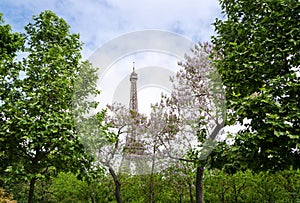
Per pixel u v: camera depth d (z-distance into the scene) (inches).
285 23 325.4
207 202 1240.2
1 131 366.6
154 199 932.0
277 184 946.1
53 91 390.3
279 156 273.3
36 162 388.8
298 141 255.3
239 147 278.1
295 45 312.0
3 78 410.3
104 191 933.2
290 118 265.6
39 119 370.3
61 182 1026.7
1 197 592.7
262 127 265.1
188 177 689.6
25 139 372.2
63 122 362.6
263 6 355.6
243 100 283.3
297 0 333.1
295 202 853.8
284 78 298.2
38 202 1039.6
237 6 385.7
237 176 967.0
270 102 269.0
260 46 327.6
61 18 476.1
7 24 466.0
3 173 388.2
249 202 1200.8
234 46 343.6
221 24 395.9
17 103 382.6
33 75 411.2
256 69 321.7
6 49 442.3
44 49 448.5
